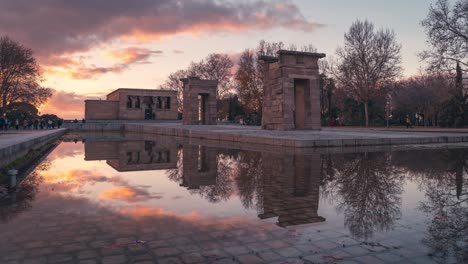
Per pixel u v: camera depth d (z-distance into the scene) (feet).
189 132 110.73
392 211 21.47
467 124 161.17
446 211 21.39
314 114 101.35
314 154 54.34
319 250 14.75
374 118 199.21
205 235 16.80
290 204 23.44
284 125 97.71
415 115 193.77
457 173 35.58
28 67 181.98
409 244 15.55
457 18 118.21
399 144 70.54
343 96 196.34
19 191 28.71
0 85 177.68
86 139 116.06
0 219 19.81
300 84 105.40
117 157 58.49
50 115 253.65
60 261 13.60
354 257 13.97
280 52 96.78
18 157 52.26
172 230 17.63
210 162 47.39
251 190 28.35
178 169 42.16
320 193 26.91
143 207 22.77
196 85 160.97
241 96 210.79
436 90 149.69
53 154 64.75
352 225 18.52
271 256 14.07
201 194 27.07
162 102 262.88
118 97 256.11
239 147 69.97
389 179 32.53
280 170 38.81
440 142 75.46
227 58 248.32
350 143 66.49
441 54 122.52
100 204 23.70
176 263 13.39
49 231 17.49
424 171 36.88
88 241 15.96
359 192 27.14
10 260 13.67
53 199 25.41
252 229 17.78
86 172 40.70
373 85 167.94
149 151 68.23
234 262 13.44
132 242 15.80
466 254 14.33
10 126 189.57
